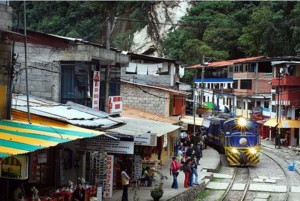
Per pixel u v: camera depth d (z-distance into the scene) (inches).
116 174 948.6
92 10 2923.2
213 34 3644.2
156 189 864.3
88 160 871.1
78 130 661.9
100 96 1061.1
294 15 3331.7
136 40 4008.4
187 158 1115.3
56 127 665.0
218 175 1339.8
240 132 1533.0
